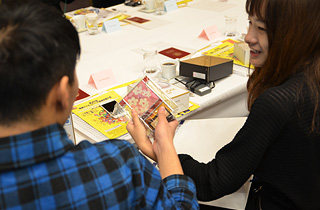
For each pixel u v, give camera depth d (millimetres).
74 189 602
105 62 2139
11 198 563
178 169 935
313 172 1000
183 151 1389
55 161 600
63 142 603
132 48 2336
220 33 2551
